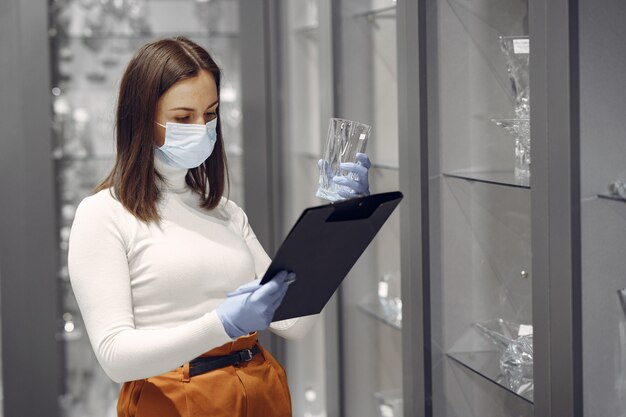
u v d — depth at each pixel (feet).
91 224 5.58
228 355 5.88
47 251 11.19
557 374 5.32
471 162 6.86
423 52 6.98
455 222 6.96
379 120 8.75
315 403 10.97
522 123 6.01
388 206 5.25
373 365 9.05
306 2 10.54
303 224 4.73
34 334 11.23
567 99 5.06
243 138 11.72
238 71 11.78
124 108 5.84
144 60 5.77
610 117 5.13
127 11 11.68
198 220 6.06
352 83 9.08
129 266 5.71
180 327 5.25
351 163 5.99
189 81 5.71
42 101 11.07
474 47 6.77
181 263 5.74
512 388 6.22
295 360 11.59
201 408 5.67
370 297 9.16
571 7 5.01
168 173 6.02
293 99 11.30
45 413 11.34
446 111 6.96
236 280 5.96
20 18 10.94
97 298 5.41
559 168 5.18
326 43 9.35
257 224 11.84
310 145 10.79
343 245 5.17
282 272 5.01
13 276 11.14
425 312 7.11
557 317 5.28
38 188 11.12
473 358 6.91
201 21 11.82
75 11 11.55
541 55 5.35
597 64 5.09
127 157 5.84
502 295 6.68
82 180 11.69
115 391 11.87
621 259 5.20
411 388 7.38
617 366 5.24
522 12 6.36
